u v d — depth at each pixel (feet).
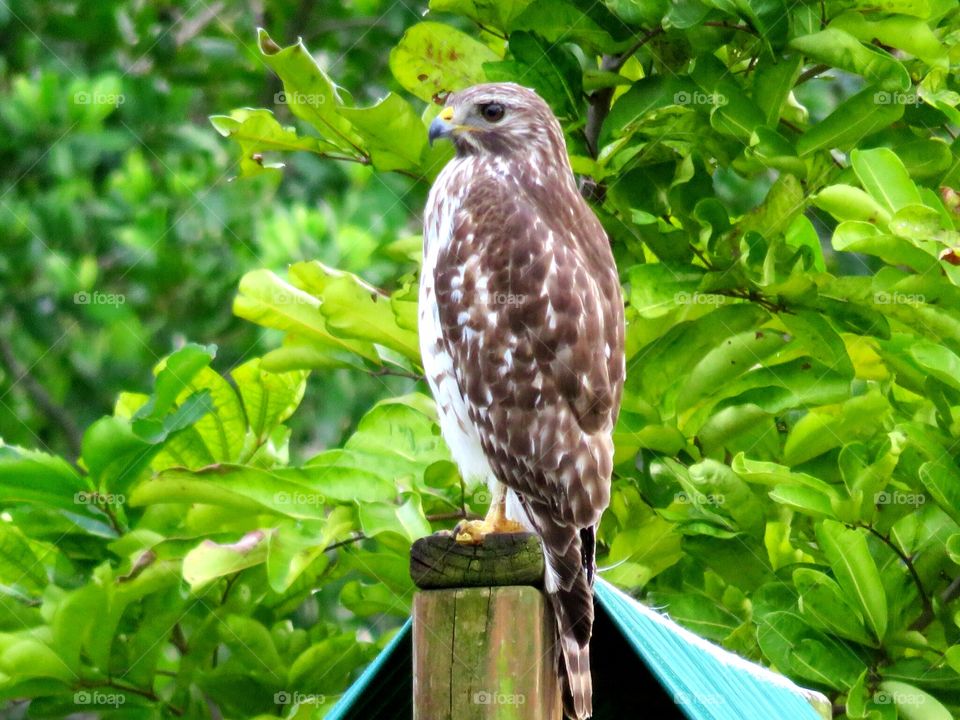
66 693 33.32
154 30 60.85
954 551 31.04
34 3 59.31
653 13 33.40
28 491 33.63
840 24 34.06
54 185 56.13
